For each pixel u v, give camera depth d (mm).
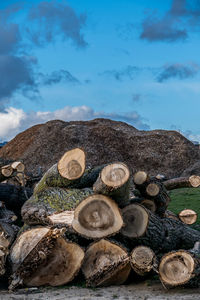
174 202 12203
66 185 7457
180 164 23500
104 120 27984
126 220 6691
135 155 23781
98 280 6027
